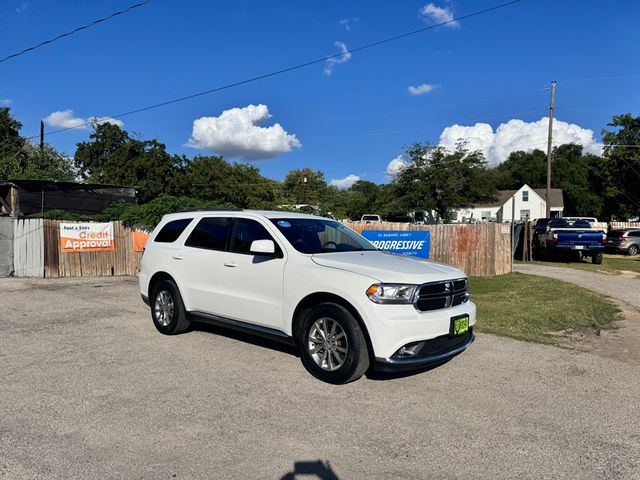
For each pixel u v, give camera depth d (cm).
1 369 545
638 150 4309
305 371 540
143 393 473
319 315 506
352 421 414
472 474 334
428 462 349
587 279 1415
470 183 4312
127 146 3497
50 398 458
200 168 4338
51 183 1927
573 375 552
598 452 368
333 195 8269
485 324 802
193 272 650
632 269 1800
